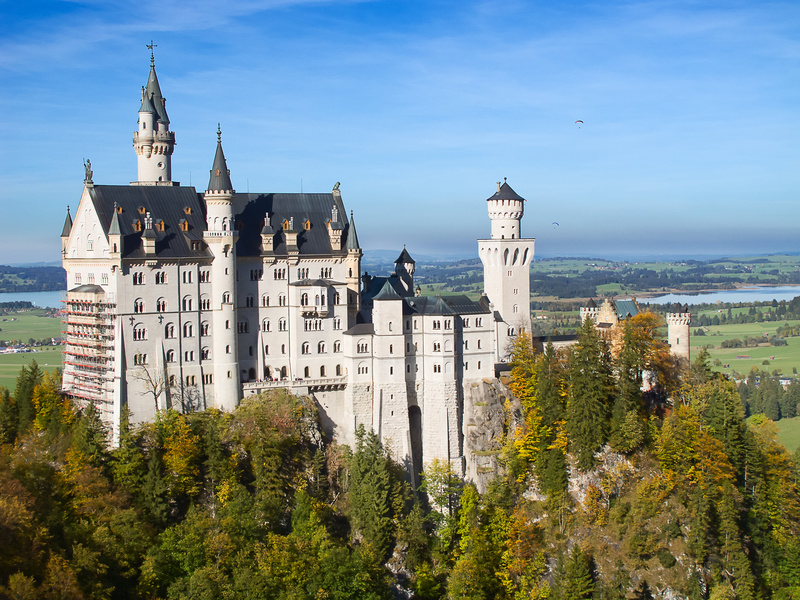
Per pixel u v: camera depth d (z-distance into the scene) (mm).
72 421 169875
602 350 190500
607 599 158875
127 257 165875
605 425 180250
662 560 167500
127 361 167375
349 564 150375
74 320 177375
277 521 161000
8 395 175375
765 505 182625
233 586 143000
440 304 186125
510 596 164000
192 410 174000
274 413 171250
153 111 190375
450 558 171875
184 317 173000
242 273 180250
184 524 151375
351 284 190500
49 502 142500
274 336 183875
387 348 182500
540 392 185000
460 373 190125
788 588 175375
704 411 190250
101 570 133125
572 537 171125
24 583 120688
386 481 167750
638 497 174375
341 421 185500
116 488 154250
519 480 180875
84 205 173250
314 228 190000
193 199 179875
